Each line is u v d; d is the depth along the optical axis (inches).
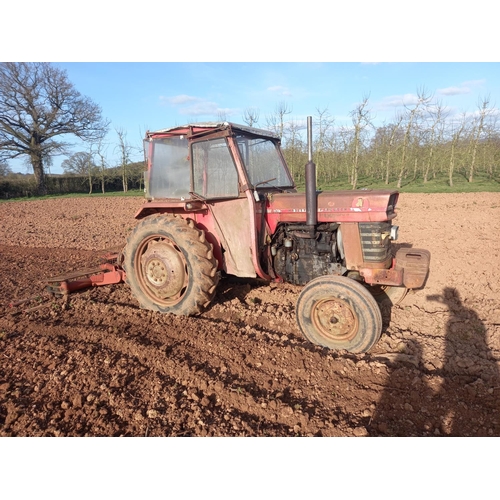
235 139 171.3
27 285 251.8
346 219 160.2
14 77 1374.3
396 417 115.5
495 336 161.5
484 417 114.0
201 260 175.3
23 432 111.6
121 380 133.6
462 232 379.6
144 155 195.8
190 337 165.5
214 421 114.3
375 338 145.6
